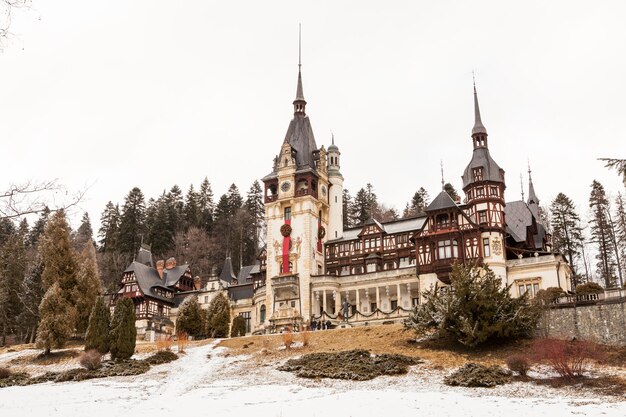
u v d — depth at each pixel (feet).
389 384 122.52
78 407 101.60
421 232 238.48
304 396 111.14
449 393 111.65
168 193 446.19
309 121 298.97
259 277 298.76
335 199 289.94
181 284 335.06
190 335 235.81
